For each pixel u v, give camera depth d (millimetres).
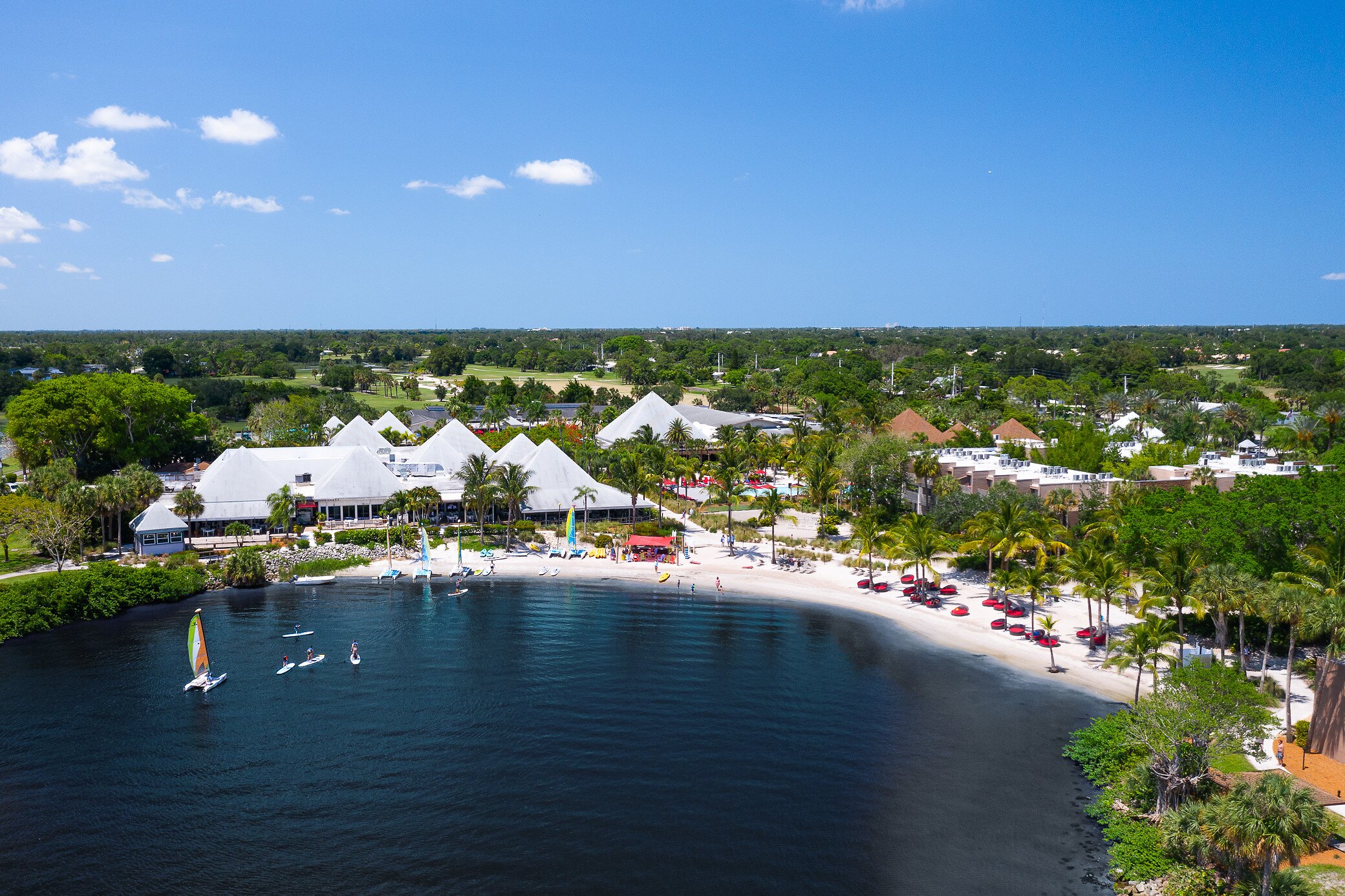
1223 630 80125
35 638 101938
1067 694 86625
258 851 59406
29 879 56531
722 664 94625
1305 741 69875
